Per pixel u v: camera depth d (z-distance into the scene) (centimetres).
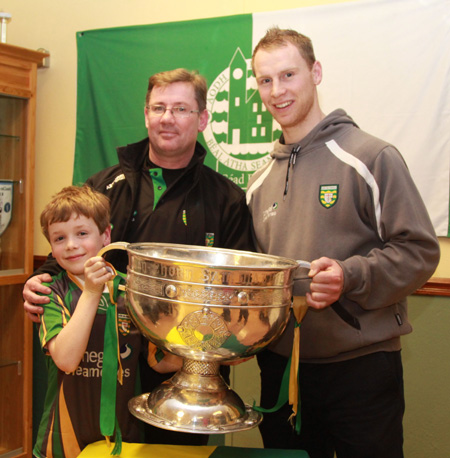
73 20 236
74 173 227
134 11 224
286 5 199
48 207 113
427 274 117
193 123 136
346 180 124
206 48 206
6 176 211
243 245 140
